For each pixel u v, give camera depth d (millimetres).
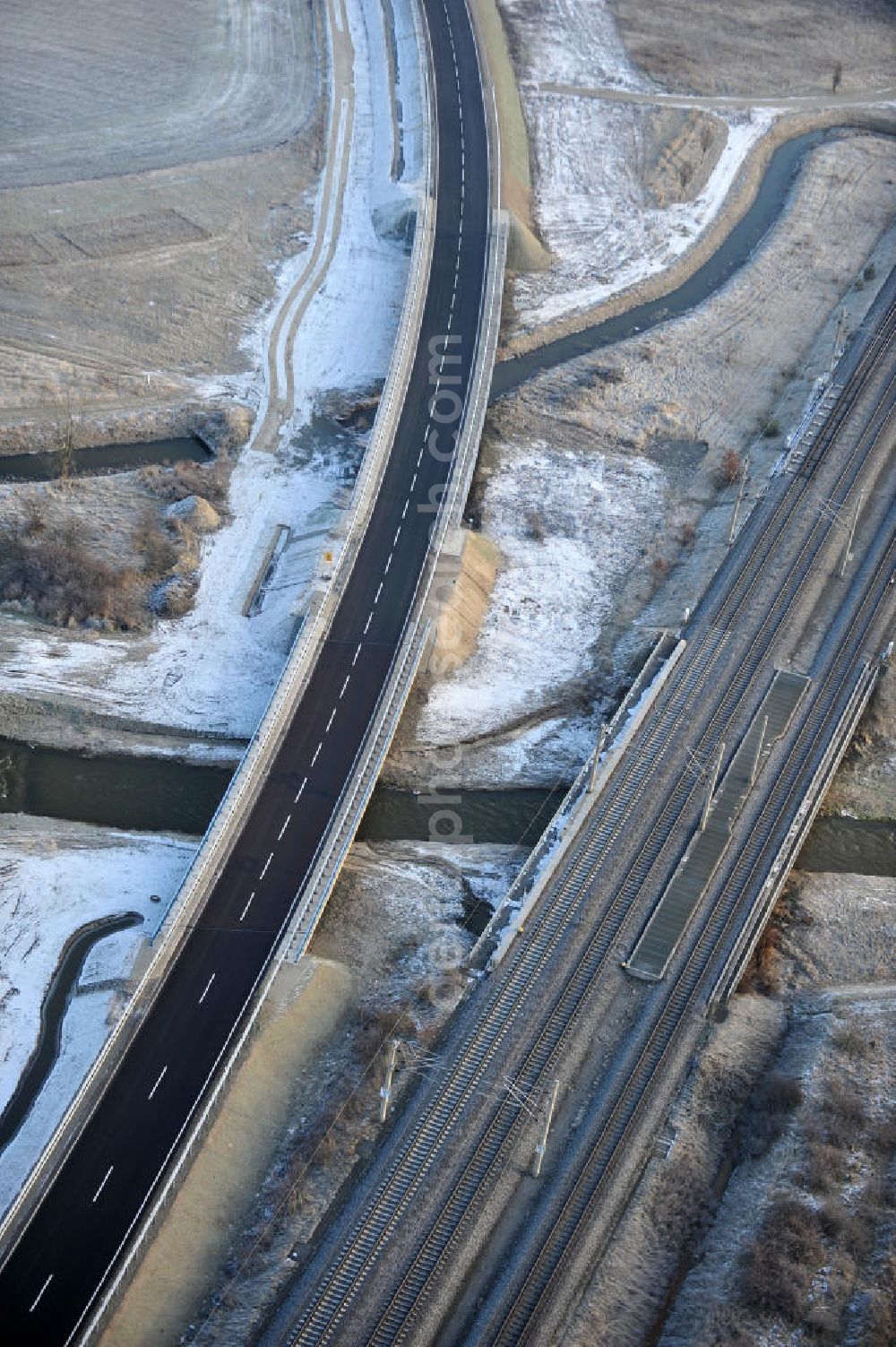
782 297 156625
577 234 164375
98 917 95000
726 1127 85875
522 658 115375
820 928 98250
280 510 125500
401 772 106875
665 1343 75375
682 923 95312
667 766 105438
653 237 164875
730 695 111062
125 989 88250
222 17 194375
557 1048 88000
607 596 121312
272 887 94438
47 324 141625
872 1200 80688
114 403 134375
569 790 104062
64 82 176875
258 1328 75188
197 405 135125
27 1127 83312
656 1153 83438
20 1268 75312
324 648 109500
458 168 163375
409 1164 82000
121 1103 82562
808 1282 76500
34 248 150375
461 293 146000
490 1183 81312
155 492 125750
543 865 98375
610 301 154375
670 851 99875
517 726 110938
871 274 158250
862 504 128625
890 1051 89062
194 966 89625
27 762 105000
